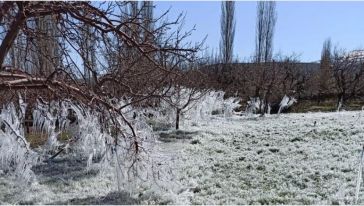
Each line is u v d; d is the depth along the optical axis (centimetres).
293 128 1845
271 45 4222
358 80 3672
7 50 598
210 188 1005
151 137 933
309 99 3978
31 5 602
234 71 3578
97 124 887
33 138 1392
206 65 2495
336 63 4284
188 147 1486
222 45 4103
